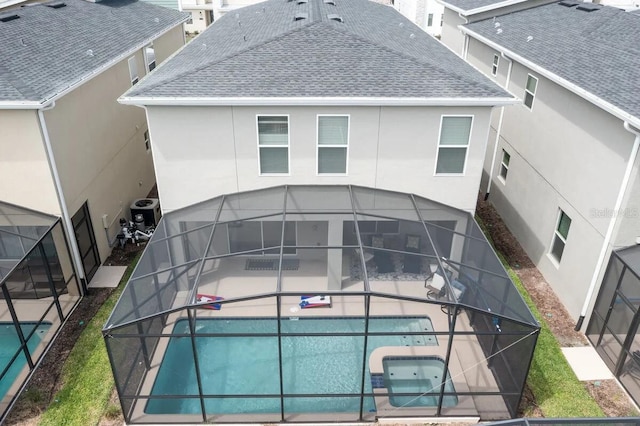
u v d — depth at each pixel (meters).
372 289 13.41
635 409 13.88
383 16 27.31
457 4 32.19
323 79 16.44
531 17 26.81
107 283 19.14
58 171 16.69
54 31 21.70
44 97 15.47
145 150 26.41
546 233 19.42
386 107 16.28
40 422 13.47
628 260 14.55
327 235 16.81
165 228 16.94
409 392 14.23
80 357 15.60
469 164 17.39
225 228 16.14
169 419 13.53
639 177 14.11
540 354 15.77
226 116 16.28
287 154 17.14
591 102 15.86
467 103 15.88
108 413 13.66
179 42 33.22
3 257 15.25
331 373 14.70
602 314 15.66
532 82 20.98
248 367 14.80
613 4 37.69
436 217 17.23
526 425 10.25
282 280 13.84
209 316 14.40
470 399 13.88
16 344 16.17
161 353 14.99
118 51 22.36
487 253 15.84
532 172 20.77
